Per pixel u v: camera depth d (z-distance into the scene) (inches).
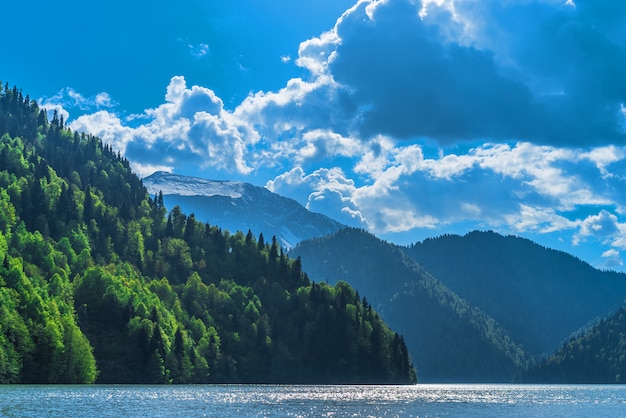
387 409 6688.0
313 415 5797.2
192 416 5349.4
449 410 6904.5
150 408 5831.7
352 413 6122.1
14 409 5221.5
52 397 6343.5
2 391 6747.1
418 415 6200.8
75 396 6579.7
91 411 5339.6
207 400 6943.9
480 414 6510.8
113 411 5433.1
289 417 5556.1
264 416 5546.3
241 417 5393.7
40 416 4889.3
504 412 6855.3
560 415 6589.6
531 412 6924.2
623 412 7111.2
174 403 6422.2
